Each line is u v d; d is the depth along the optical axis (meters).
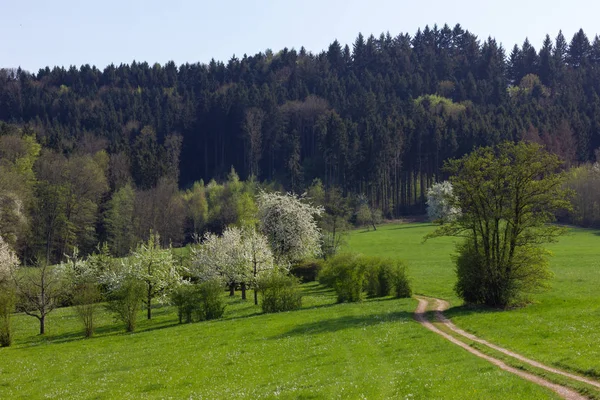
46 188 103.44
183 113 189.00
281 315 45.16
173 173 157.38
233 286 65.81
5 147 113.69
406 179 165.00
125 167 140.38
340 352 28.41
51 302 54.50
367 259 56.59
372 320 38.28
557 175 42.41
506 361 24.34
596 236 108.12
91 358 33.66
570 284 54.16
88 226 112.50
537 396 18.34
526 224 42.09
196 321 48.84
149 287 54.00
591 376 20.98
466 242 44.75
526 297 44.38
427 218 147.38
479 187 43.12
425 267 79.69
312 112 189.25
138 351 34.59
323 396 20.17
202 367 28.19
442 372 22.45
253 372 26.03
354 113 186.88
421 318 38.91
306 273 76.06
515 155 43.03
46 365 32.69
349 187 157.12
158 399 22.69
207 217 132.50
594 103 179.75
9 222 80.75
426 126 163.12
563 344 26.55
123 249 108.00
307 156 187.00
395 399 18.97
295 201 76.94
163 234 120.12
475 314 38.59
